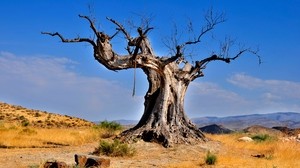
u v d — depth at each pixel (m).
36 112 66.06
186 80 26.23
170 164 17.25
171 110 25.34
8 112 61.59
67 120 62.66
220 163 17.30
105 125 32.91
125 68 23.33
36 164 14.80
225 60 26.03
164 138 23.70
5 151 20.12
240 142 28.09
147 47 25.44
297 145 25.06
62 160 16.98
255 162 17.95
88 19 21.86
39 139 26.53
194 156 20.89
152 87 26.50
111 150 19.91
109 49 22.48
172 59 24.20
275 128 44.72
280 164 17.58
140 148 22.58
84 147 23.19
